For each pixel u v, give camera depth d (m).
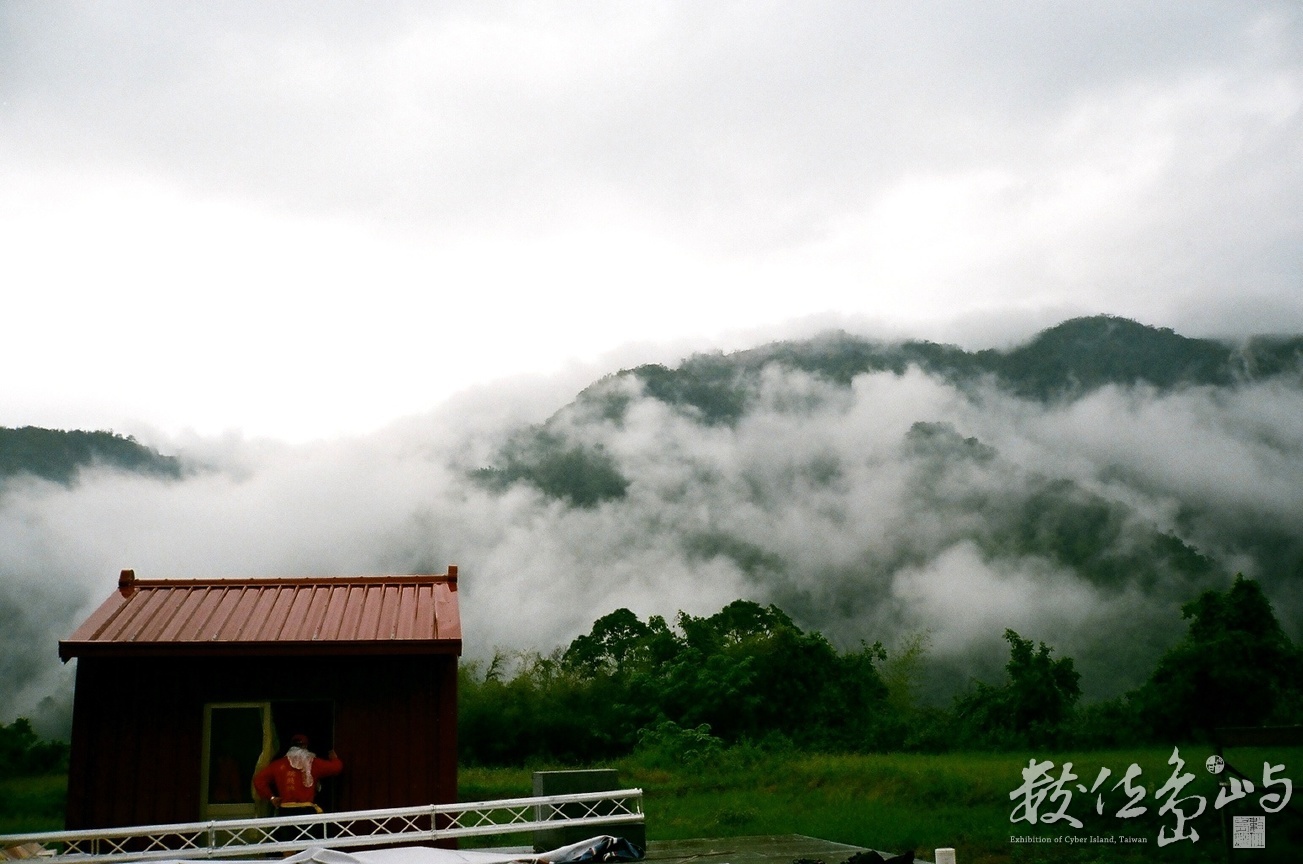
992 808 16.42
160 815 12.40
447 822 12.70
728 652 36.62
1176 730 26.97
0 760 31.09
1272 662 27.28
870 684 37.53
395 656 13.06
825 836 14.56
